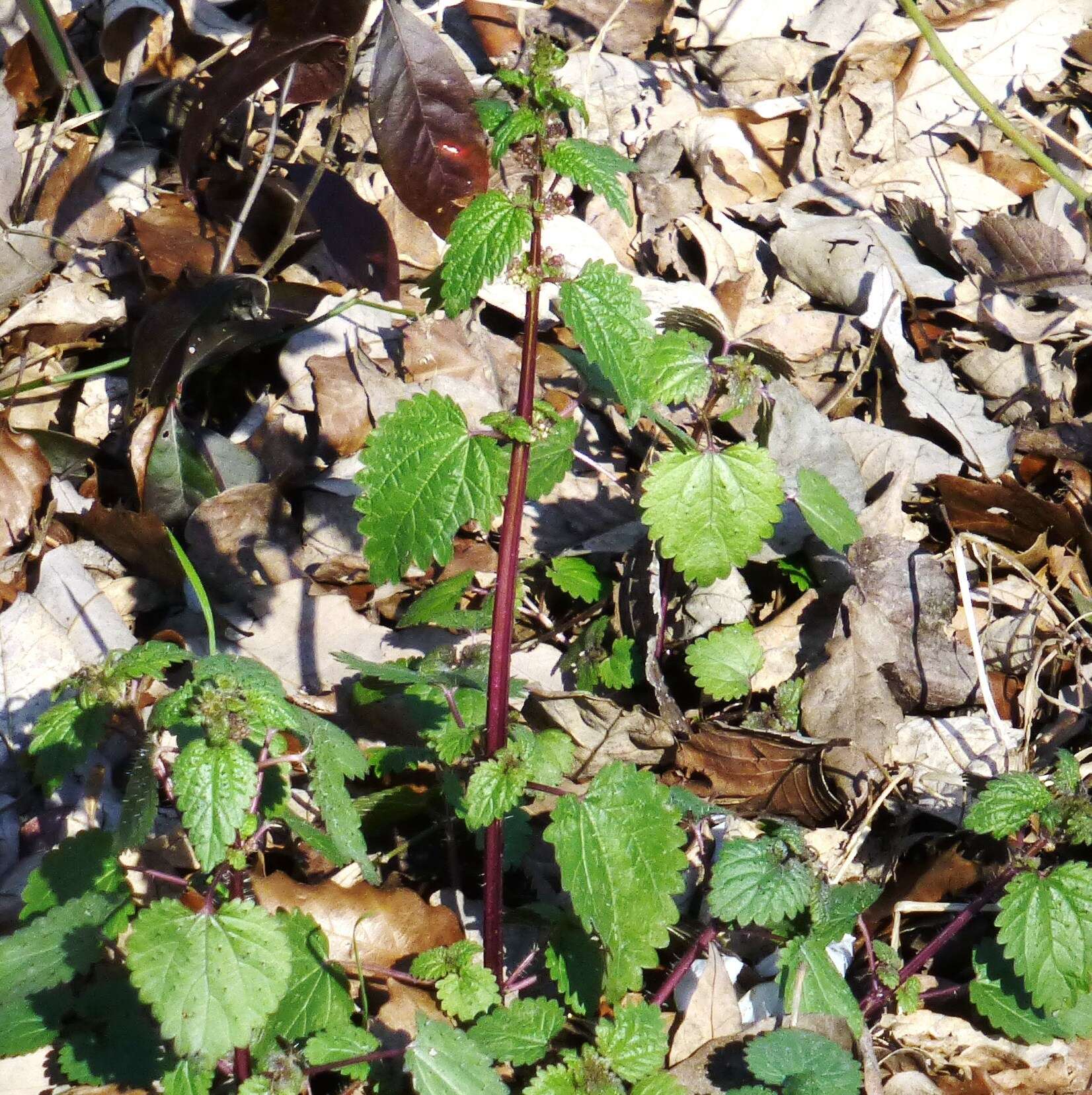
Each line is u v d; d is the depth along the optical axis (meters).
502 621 0.52
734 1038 0.55
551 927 0.57
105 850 0.54
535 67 0.51
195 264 0.75
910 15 0.76
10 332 0.73
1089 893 0.55
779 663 0.66
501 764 0.51
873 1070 0.55
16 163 0.77
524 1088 0.52
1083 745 0.65
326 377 0.73
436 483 0.53
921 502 0.72
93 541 0.70
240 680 0.48
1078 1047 0.57
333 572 0.69
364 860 0.50
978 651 0.65
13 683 0.64
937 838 0.62
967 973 0.60
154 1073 0.52
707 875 0.60
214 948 0.47
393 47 0.63
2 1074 0.53
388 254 0.74
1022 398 0.76
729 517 0.61
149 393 0.70
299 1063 0.50
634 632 0.67
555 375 0.75
